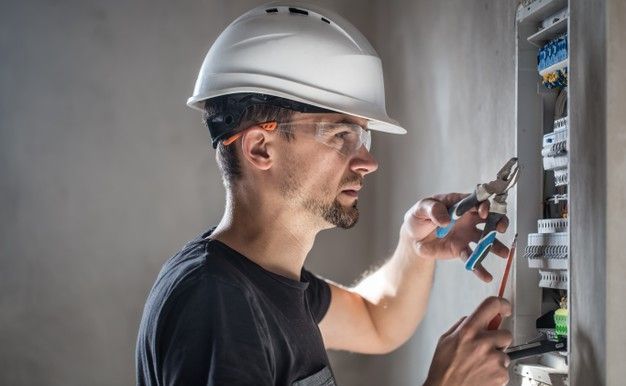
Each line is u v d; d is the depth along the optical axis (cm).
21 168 357
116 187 360
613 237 118
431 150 257
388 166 313
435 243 162
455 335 128
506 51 190
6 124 357
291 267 133
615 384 118
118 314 357
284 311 126
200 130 365
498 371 127
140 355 123
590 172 124
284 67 130
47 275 356
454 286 228
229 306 113
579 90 128
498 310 129
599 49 120
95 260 358
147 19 365
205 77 137
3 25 359
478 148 212
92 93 361
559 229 158
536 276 175
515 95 182
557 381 155
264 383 109
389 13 313
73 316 356
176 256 128
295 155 129
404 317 174
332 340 172
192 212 362
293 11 137
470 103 219
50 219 357
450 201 156
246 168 130
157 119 363
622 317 119
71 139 359
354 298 174
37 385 353
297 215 131
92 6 363
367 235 349
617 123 118
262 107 128
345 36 135
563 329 157
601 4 120
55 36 361
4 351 353
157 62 364
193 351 109
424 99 265
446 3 243
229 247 125
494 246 149
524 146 178
